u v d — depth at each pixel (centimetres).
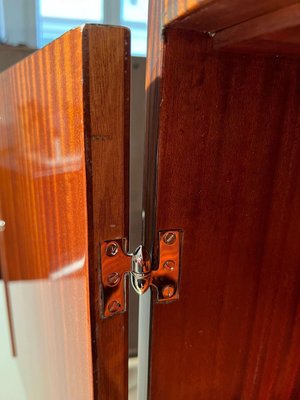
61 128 15
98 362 15
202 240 16
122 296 15
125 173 13
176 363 18
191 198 15
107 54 12
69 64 13
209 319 18
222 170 15
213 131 15
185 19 12
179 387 19
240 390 21
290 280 19
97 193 13
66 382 21
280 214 17
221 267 17
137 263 15
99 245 14
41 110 17
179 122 14
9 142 26
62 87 14
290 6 10
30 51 51
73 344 18
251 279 18
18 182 25
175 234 16
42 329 26
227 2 10
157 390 18
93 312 15
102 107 12
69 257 17
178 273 16
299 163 17
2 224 36
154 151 15
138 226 35
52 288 21
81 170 13
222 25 12
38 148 19
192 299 17
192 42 13
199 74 14
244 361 20
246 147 15
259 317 19
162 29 13
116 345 16
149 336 17
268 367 21
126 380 16
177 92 14
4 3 56
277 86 15
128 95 12
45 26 59
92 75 12
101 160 13
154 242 16
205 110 14
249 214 17
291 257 19
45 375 28
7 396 41
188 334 18
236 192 16
